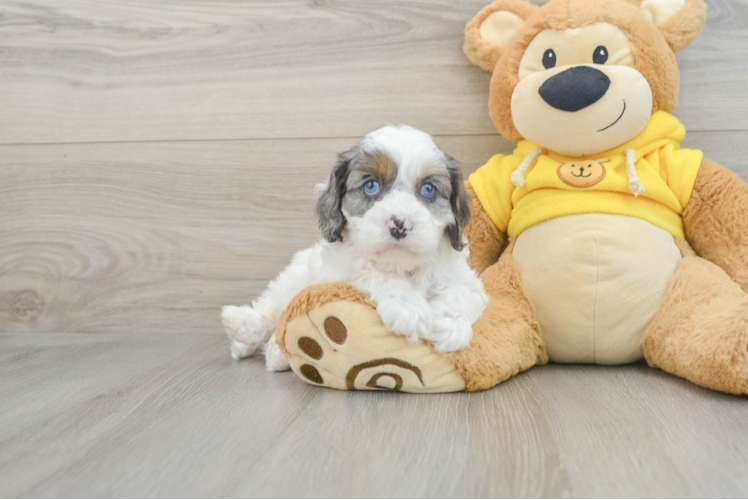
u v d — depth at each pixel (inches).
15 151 36.2
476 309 26.0
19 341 34.7
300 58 34.2
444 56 33.4
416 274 26.2
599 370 28.1
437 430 22.1
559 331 28.1
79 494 19.1
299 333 25.1
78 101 35.6
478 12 32.0
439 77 33.5
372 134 26.2
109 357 31.4
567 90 27.0
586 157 29.1
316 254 28.1
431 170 25.1
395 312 24.4
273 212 34.9
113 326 36.3
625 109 27.3
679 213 29.2
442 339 24.8
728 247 28.2
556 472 19.5
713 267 27.5
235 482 19.4
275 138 34.6
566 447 20.8
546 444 21.0
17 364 30.3
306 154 34.5
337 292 24.9
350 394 25.6
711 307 26.0
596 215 28.0
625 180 28.0
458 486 18.9
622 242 27.4
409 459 20.3
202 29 34.6
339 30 33.9
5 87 35.9
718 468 19.5
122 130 35.5
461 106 33.4
